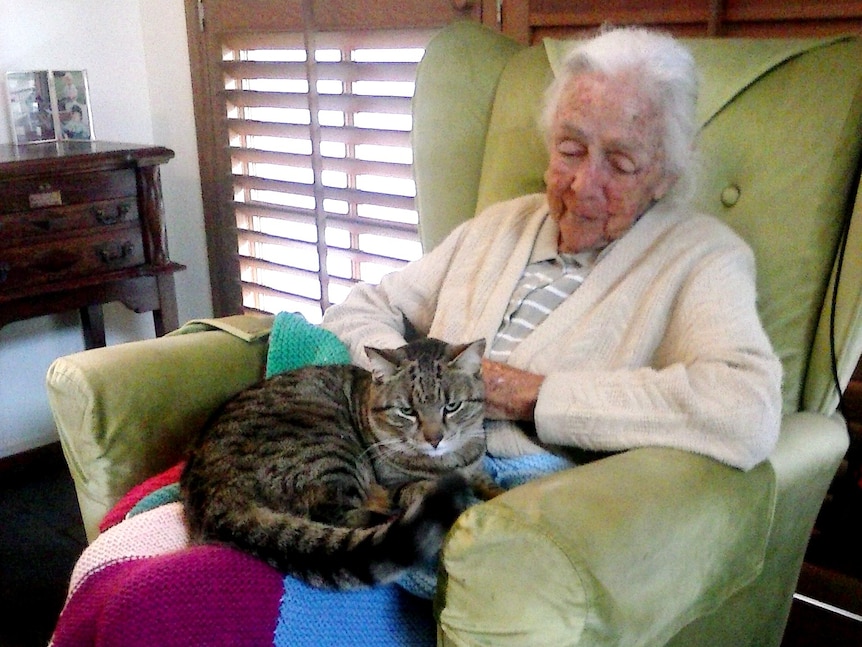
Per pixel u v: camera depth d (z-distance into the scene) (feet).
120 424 3.96
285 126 7.04
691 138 3.81
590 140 3.68
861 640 4.83
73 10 7.51
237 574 2.93
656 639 2.78
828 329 3.70
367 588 2.94
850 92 3.67
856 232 3.60
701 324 3.41
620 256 3.88
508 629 2.44
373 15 6.18
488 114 5.01
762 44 4.04
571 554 2.40
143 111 8.26
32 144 7.00
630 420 3.23
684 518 2.74
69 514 6.79
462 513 2.60
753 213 3.91
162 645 2.80
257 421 3.67
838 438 3.74
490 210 4.59
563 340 3.84
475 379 3.75
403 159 6.42
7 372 7.49
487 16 5.64
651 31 4.12
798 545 3.88
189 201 8.33
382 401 3.76
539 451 3.75
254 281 8.04
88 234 6.41
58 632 3.10
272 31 6.88
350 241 7.02
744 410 3.05
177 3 7.61
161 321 7.02
